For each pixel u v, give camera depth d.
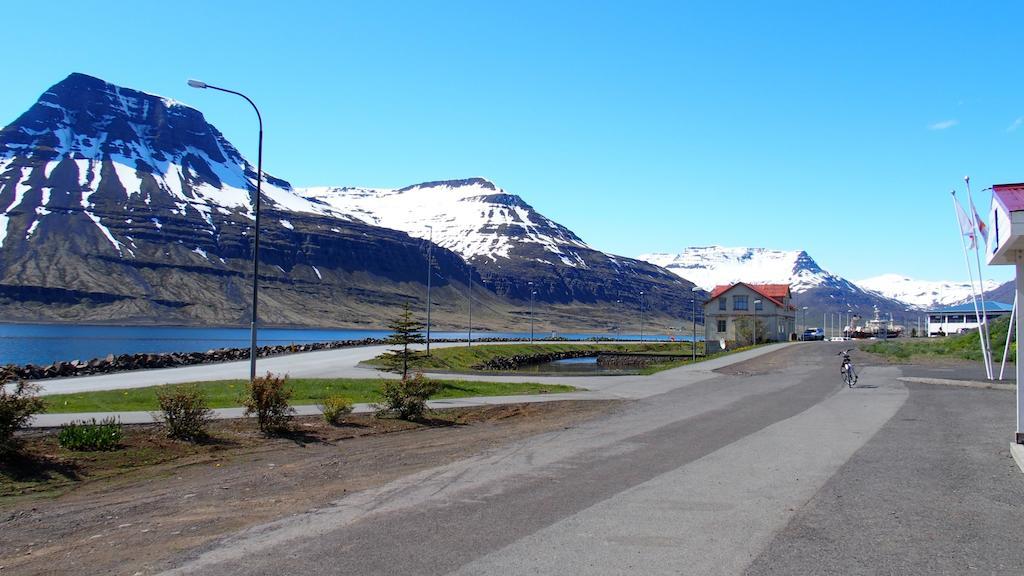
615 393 26.84
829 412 19.36
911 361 43.12
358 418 18.95
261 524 8.41
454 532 7.80
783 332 94.94
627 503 9.02
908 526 7.87
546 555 6.91
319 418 18.41
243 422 16.97
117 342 103.44
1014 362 40.50
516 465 12.10
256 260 23.19
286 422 16.80
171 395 15.05
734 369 40.12
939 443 13.71
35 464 11.74
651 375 36.28
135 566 6.89
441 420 19.53
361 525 8.21
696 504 8.92
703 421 17.91
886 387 27.30
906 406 20.59
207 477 11.73
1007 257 13.05
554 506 8.94
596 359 88.88
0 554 7.46
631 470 11.33
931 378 30.14
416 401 19.53
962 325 122.50
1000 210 11.48
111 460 12.49
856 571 6.41
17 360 61.59
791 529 7.75
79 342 101.25
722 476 10.68
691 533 7.62
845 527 7.83
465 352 65.44
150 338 120.25
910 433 15.12
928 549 7.05
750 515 8.36
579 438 15.37
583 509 8.73
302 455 13.84
